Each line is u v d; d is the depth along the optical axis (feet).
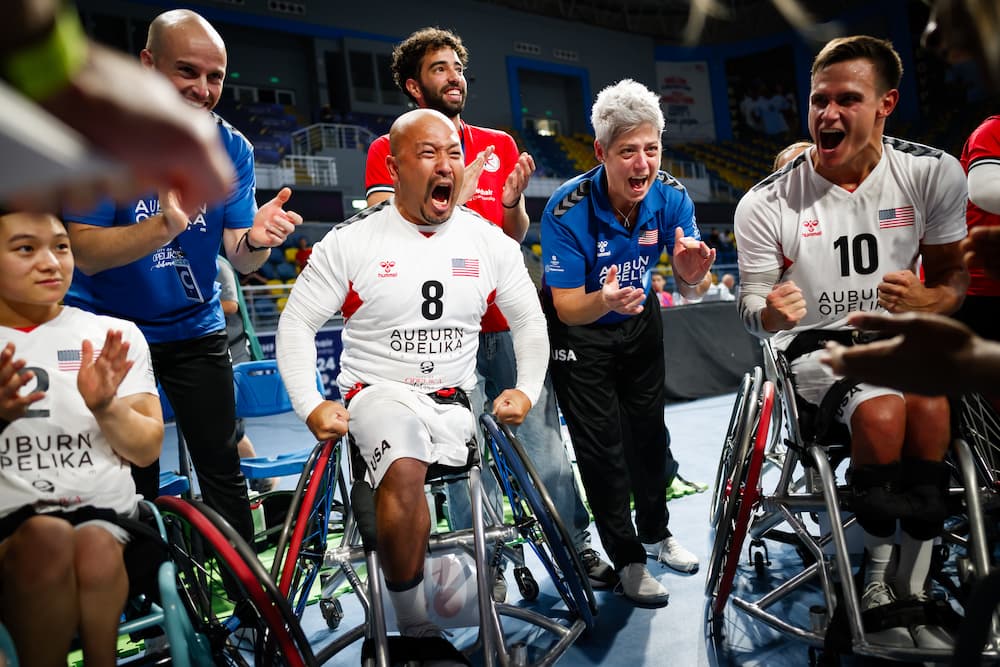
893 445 6.58
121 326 6.52
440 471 7.07
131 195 1.50
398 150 7.02
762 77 71.97
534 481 6.68
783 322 7.07
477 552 6.37
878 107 7.25
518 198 9.57
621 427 9.97
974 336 2.62
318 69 56.90
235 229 8.58
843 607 6.49
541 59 66.95
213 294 8.45
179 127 1.40
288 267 42.42
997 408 7.27
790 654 7.50
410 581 6.62
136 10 49.52
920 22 62.39
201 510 5.95
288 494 11.45
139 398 6.42
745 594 9.13
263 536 10.61
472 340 7.53
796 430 7.45
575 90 69.62
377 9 59.21
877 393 6.80
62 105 1.36
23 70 1.33
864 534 7.00
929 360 2.65
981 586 4.33
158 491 8.63
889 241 7.62
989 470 7.17
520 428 9.59
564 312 8.91
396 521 6.47
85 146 1.41
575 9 68.18
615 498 9.17
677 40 72.95
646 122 8.37
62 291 6.08
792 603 8.75
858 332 7.70
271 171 45.47
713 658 7.54
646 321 9.51
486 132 10.60
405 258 7.13
